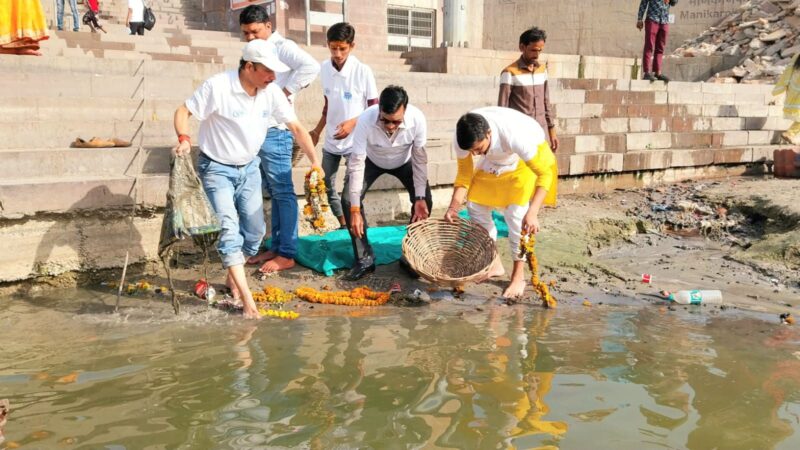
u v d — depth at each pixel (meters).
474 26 12.58
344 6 12.47
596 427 3.16
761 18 16.58
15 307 4.89
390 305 5.12
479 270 5.29
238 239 4.82
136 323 4.59
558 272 5.98
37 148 5.96
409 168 5.72
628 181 9.28
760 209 7.82
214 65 7.66
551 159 4.99
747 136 10.86
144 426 3.09
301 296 5.21
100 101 6.62
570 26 20.25
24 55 6.72
